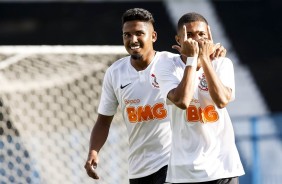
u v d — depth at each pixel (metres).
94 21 40.66
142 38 18.81
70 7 40.50
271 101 42.38
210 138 16.08
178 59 16.59
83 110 30.16
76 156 29.75
